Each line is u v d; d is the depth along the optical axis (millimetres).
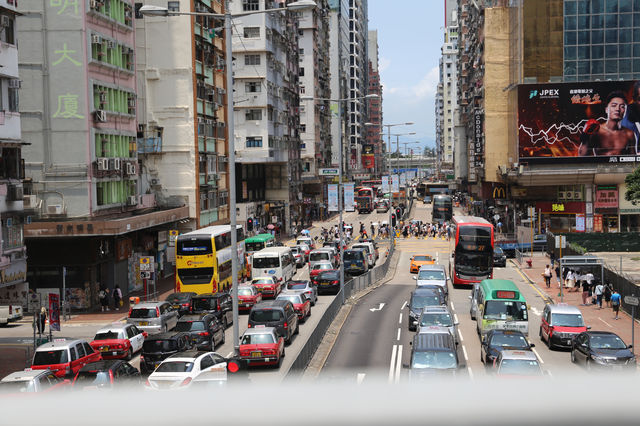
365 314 41281
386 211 137875
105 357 29531
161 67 62250
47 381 19344
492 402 2990
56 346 24000
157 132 62375
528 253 75500
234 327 21906
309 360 26922
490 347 25891
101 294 44375
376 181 181125
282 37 93875
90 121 45562
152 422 2920
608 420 2863
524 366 21328
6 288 41875
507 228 94875
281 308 32656
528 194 86062
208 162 66125
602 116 80188
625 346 26188
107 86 48000
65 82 45188
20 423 2965
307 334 35594
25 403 3070
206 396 3086
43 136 45344
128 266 51406
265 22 84750
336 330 35500
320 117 132875
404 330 35562
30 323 40531
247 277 57656
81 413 2979
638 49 82438
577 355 27312
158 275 58906
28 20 45125
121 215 50500
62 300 44156
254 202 87875
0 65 33531
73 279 44500
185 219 61688
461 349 31125
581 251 57750
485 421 2947
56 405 3018
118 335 29953
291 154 102438
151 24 62250
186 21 61812
